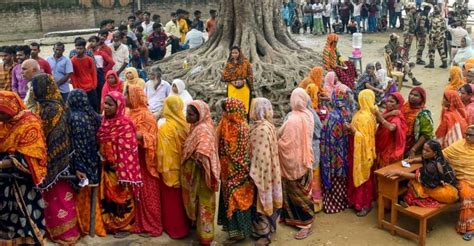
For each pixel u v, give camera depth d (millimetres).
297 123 5328
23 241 4523
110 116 4965
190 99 8148
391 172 5516
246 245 5395
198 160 4926
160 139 5145
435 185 5367
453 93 6066
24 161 4277
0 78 8172
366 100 5863
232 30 10930
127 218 5273
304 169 5387
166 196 5336
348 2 22953
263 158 5051
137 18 15531
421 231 5309
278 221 5879
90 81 8906
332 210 6152
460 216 5586
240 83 8281
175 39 14359
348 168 6086
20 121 4258
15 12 24500
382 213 5723
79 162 4812
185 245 5328
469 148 5496
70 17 25828
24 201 4430
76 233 5035
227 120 5141
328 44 9898
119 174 4965
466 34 13844
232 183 5129
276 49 10781
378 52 17812
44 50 21156
